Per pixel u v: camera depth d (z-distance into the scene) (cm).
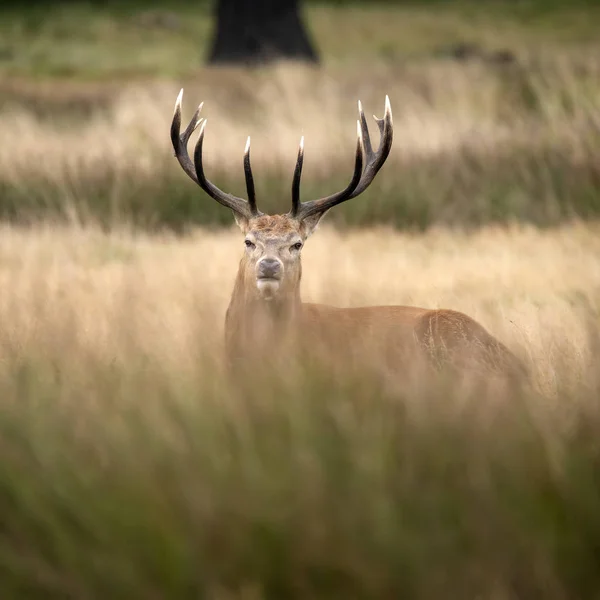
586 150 3950
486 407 1127
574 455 1023
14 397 1200
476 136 4150
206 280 2377
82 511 966
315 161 3997
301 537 916
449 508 962
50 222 3469
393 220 3681
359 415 1104
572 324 1705
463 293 2391
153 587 906
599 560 936
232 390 1172
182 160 1903
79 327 1659
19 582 947
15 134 4297
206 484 974
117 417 1104
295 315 1755
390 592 891
